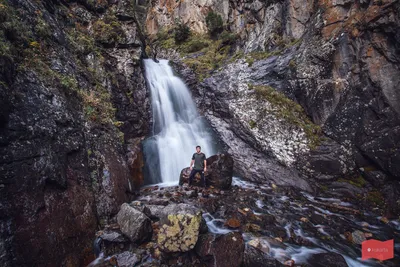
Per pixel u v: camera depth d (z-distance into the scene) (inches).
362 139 293.9
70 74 236.2
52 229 132.0
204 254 139.1
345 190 283.9
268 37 507.2
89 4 386.9
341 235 189.8
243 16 631.8
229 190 292.7
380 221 219.6
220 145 410.6
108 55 375.6
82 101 233.9
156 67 514.9
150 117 398.6
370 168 287.3
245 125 405.1
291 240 177.9
